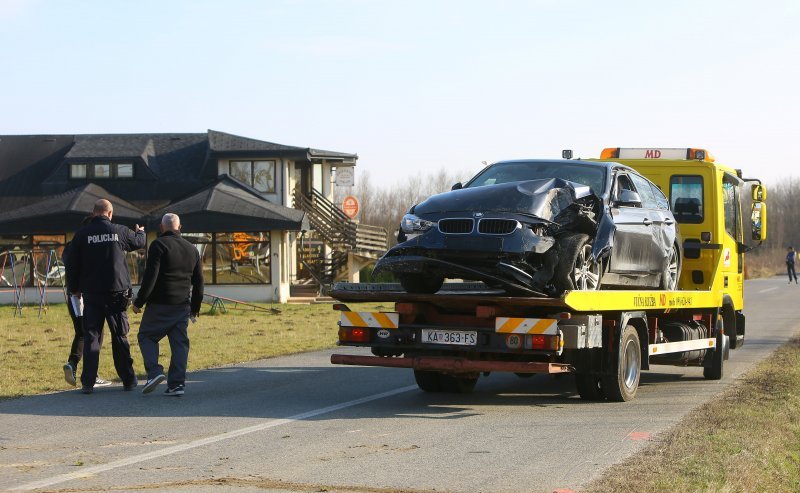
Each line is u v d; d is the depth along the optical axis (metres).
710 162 18.36
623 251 14.39
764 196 20.17
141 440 10.42
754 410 12.62
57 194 52.47
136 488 8.14
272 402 13.52
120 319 14.42
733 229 19.62
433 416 12.36
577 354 13.40
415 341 12.98
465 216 12.74
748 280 79.75
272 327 29.55
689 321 16.92
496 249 12.41
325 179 57.09
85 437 10.59
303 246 52.12
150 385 13.95
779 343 24.39
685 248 18.28
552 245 12.65
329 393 14.60
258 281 44.81
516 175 14.99
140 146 54.28
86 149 53.44
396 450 9.95
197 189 50.59
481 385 16.02
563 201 13.27
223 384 15.66
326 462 9.29
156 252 13.82
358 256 51.34
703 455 9.49
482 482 8.45
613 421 12.01
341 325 13.43
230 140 52.84
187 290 14.17
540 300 11.82
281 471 8.84
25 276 45.22
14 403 13.23
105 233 14.22
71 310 14.95
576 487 8.24
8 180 54.12
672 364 16.69
